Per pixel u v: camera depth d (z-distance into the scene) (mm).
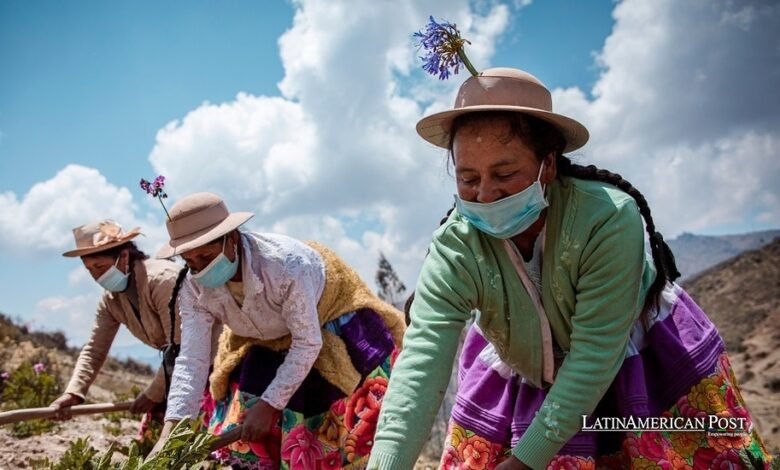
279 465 4141
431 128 2557
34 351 13773
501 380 2932
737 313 68312
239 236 3865
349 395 4039
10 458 5070
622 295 2385
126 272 4883
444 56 2385
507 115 2305
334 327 4176
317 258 4117
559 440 2391
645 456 2570
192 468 2814
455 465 2900
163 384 4965
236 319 3994
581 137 2445
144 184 3689
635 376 2645
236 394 4250
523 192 2342
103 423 7047
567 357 2459
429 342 2484
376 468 2330
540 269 2590
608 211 2396
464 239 2568
